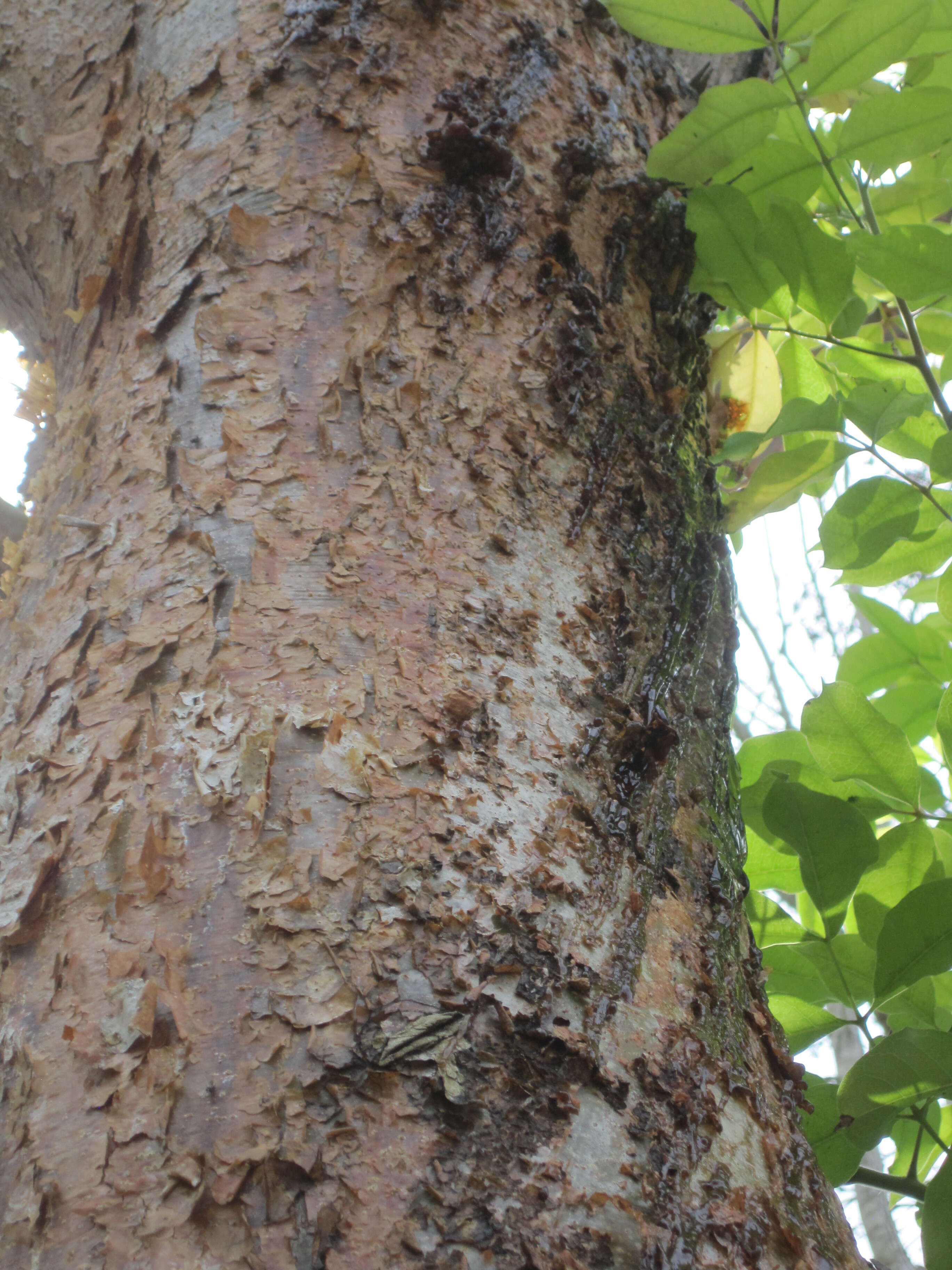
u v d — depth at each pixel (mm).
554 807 894
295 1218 812
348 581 909
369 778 875
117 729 894
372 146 993
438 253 978
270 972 845
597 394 995
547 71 1048
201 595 908
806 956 1084
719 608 1029
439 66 1020
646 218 1060
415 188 988
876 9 1025
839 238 1158
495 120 1010
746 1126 873
